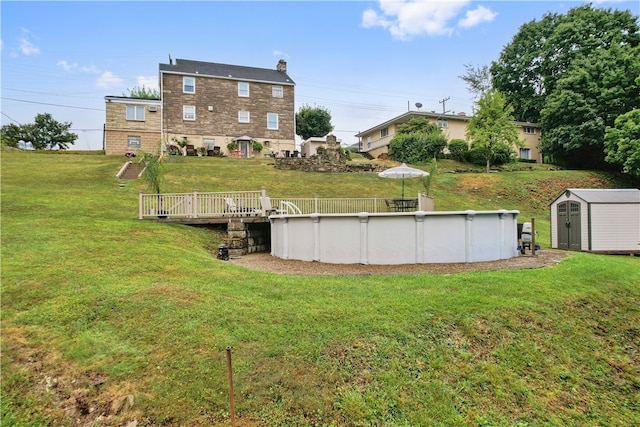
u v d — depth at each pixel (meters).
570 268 6.46
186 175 18.55
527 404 3.48
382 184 20.42
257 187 17.47
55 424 2.86
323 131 41.88
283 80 31.16
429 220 7.47
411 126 29.84
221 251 8.37
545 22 36.50
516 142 25.77
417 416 3.11
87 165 20.22
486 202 18.98
